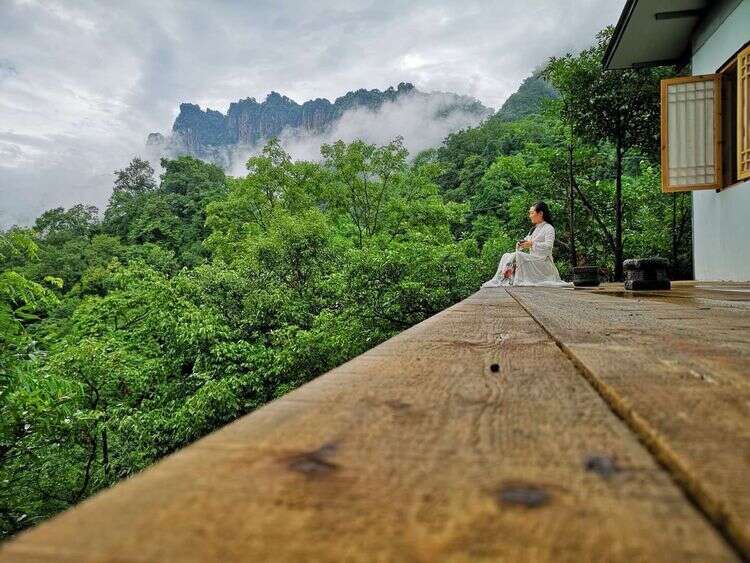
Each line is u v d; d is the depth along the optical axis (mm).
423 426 677
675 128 8531
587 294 5105
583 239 16781
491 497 441
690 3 8609
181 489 466
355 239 28281
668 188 8562
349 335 12641
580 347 1375
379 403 806
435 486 469
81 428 9125
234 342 14766
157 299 15289
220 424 11992
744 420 657
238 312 16234
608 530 379
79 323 16234
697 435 591
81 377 10383
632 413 698
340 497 446
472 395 866
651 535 371
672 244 14641
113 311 16328
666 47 10234
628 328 1883
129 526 394
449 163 48625
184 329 13406
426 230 25250
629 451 564
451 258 13133
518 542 363
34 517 8883
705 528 382
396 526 391
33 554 349
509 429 659
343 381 993
